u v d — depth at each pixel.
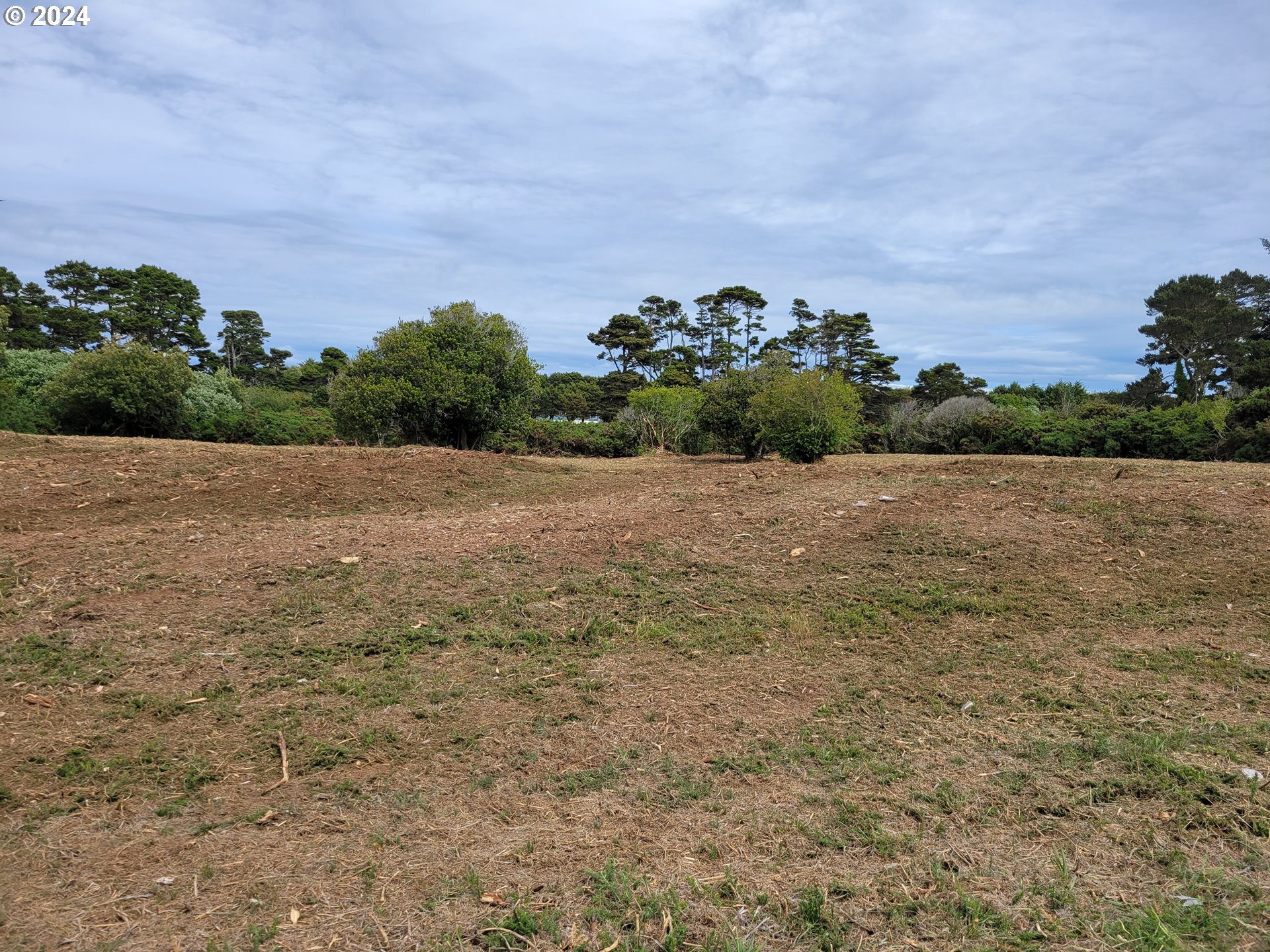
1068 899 2.29
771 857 2.54
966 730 3.50
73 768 3.13
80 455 9.47
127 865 2.50
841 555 5.98
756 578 5.61
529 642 4.54
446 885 2.38
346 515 7.89
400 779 3.10
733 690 3.98
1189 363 37.97
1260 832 2.62
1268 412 15.88
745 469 11.38
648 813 2.83
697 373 48.50
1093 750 3.24
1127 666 4.18
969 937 2.13
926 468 10.32
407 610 4.91
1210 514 6.42
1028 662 4.27
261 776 3.13
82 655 4.16
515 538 6.27
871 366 43.41
